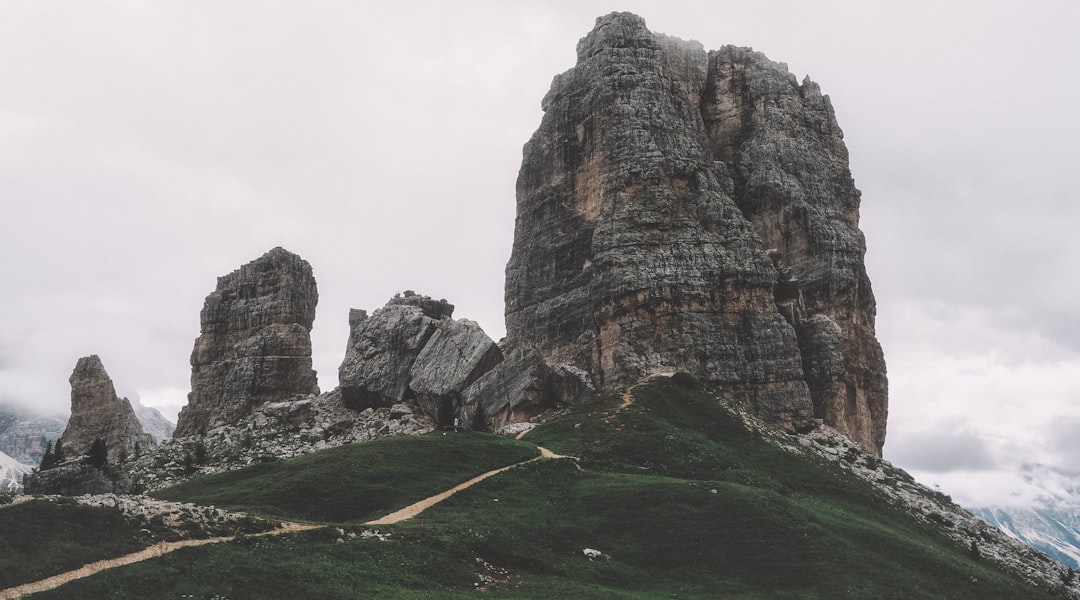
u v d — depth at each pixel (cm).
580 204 17238
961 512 13000
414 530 7925
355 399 16462
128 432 16738
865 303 16938
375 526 7919
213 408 17500
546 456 11381
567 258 17162
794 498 10619
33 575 5734
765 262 15488
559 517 9200
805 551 8638
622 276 14938
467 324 15962
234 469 12094
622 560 8450
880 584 8238
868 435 16088
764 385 14638
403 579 6812
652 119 16212
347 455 11094
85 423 16538
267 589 6125
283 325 17888
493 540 8088
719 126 18375
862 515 10825
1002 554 11188
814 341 15588
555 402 15038
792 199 16888
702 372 14525
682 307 14912
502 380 15012
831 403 15238
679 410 13075
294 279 18300
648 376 14350
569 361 16062
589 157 17112
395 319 16800
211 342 18225
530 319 17538
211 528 7144
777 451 12350
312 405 16500
